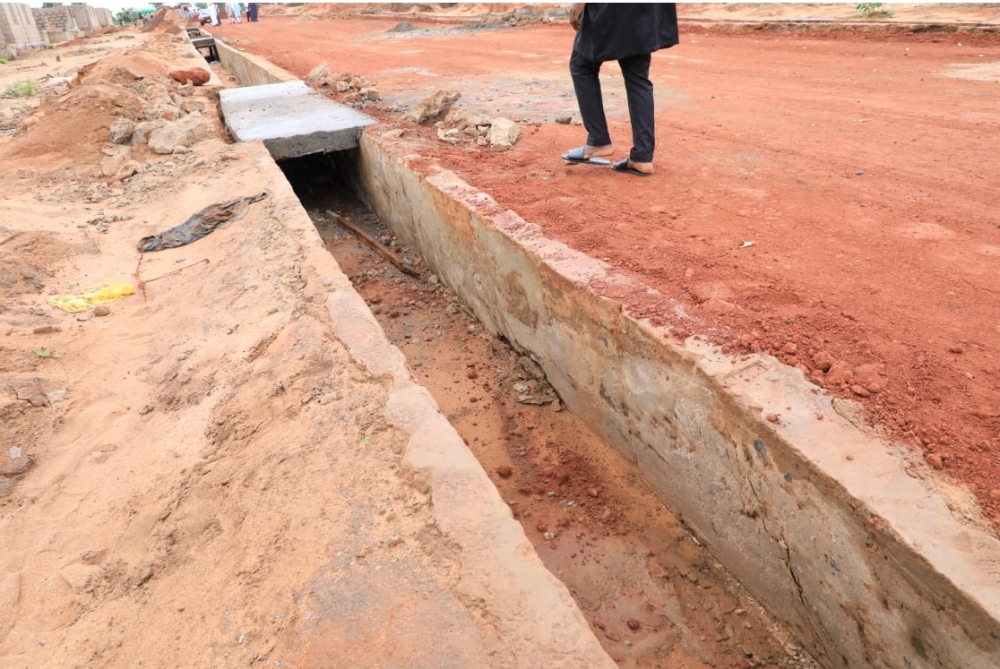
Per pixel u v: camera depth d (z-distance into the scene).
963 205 4.08
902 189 4.43
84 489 3.27
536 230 4.21
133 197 6.72
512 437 4.05
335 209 7.88
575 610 2.00
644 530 3.33
